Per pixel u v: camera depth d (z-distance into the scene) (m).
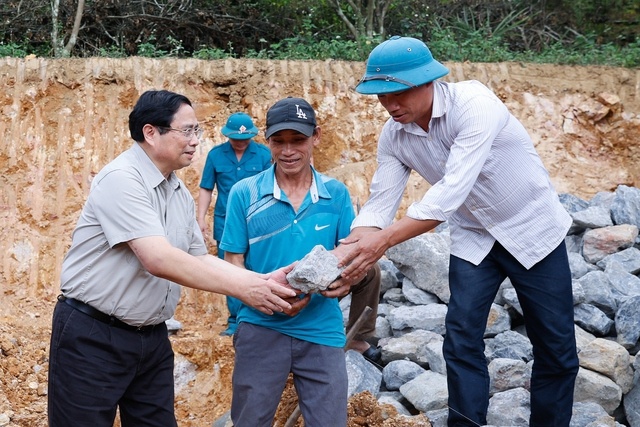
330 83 8.52
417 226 3.68
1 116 8.00
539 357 4.25
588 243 6.47
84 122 8.09
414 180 8.27
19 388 5.75
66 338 3.38
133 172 3.34
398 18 11.57
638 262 6.23
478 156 3.76
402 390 5.11
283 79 8.46
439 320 5.68
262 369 3.70
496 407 4.75
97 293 3.34
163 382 3.67
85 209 3.40
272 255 3.80
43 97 8.10
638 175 8.47
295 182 3.83
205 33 11.43
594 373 4.95
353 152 8.38
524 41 11.30
